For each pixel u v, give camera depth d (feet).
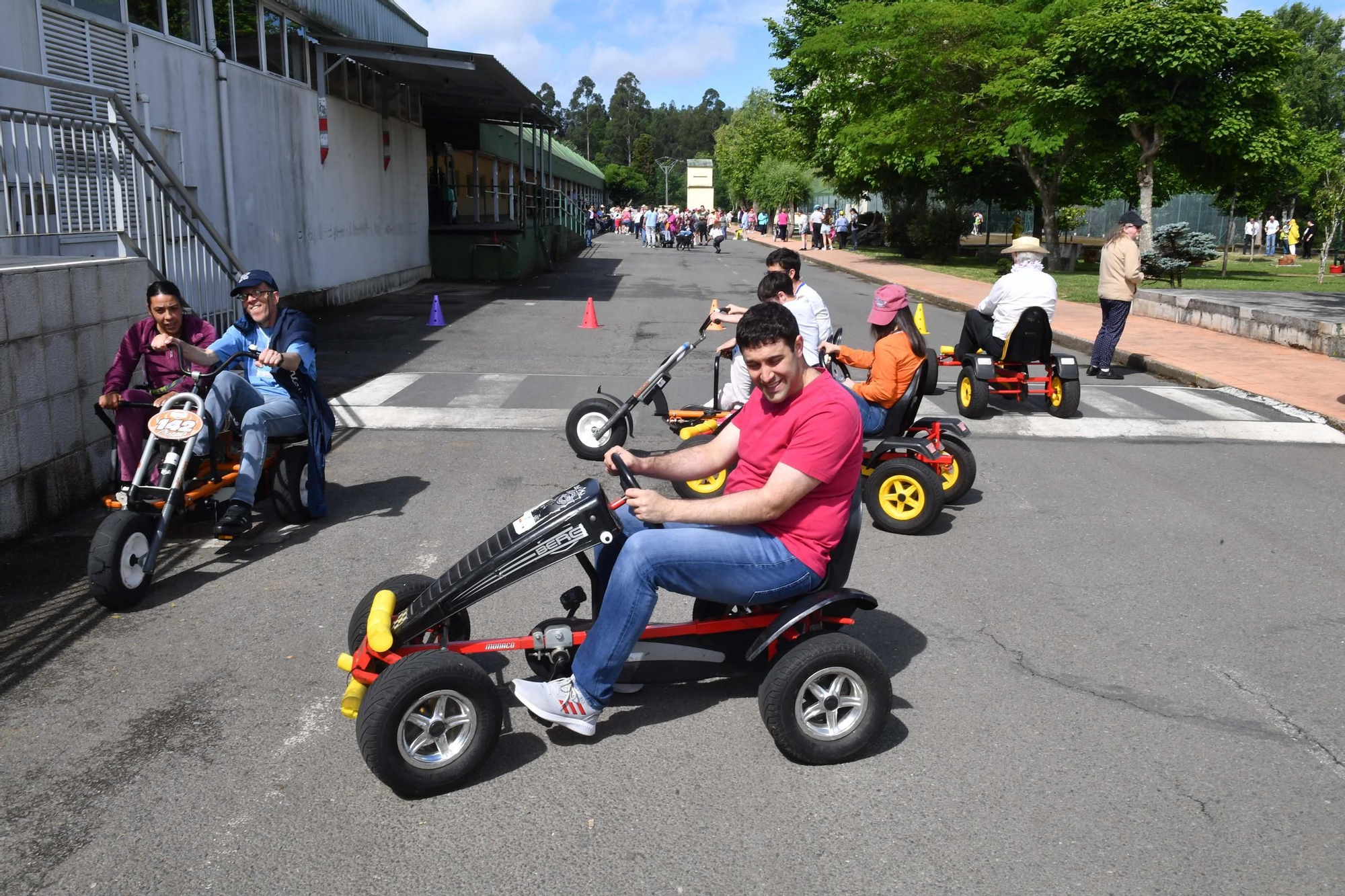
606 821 10.63
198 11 42.37
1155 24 68.18
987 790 11.25
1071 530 20.72
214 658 14.39
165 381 19.84
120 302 22.11
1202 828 10.57
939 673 14.19
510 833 10.41
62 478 20.35
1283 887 9.64
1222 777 11.57
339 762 11.75
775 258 21.49
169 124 39.68
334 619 15.76
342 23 60.08
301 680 13.76
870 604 11.93
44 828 10.41
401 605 12.76
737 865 9.91
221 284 28.91
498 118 89.61
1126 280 38.06
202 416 17.92
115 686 13.52
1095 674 14.21
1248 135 71.67
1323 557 19.12
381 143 67.77
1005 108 88.28
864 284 86.17
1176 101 71.05
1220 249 141.59
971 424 30.17
